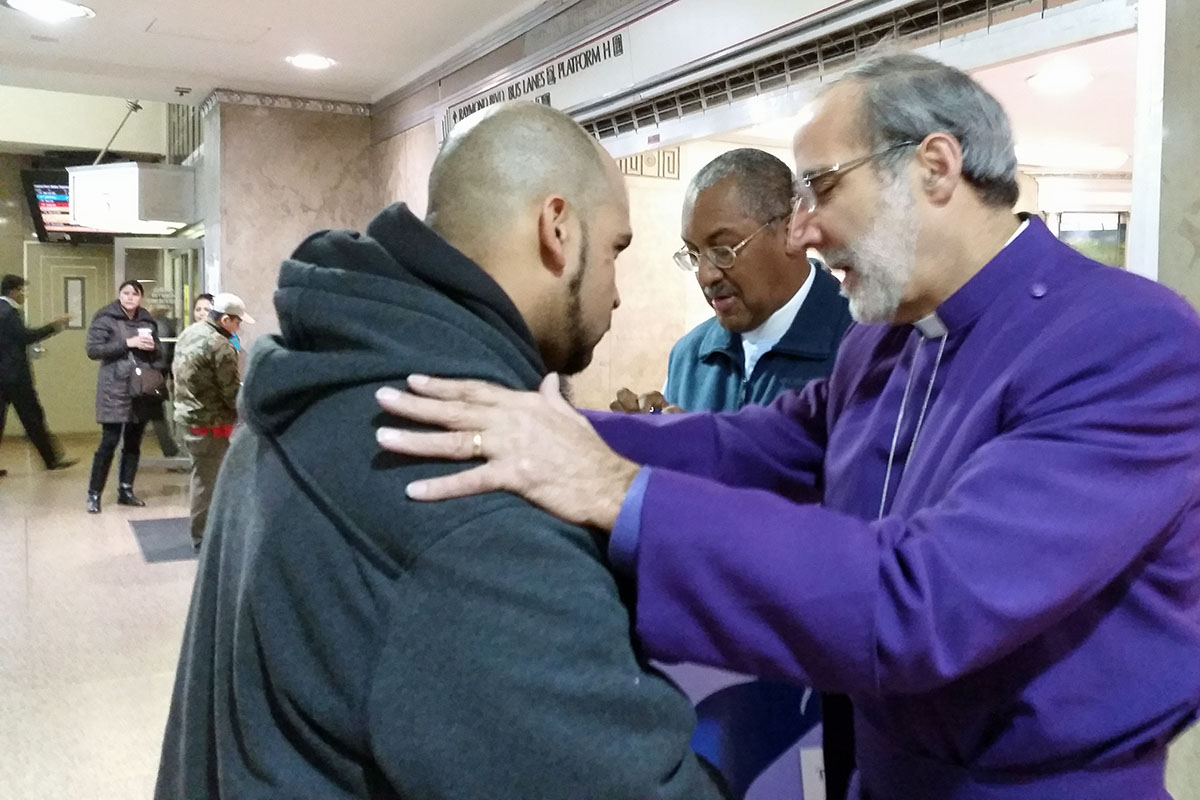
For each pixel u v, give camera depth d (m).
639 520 0.81
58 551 4.88
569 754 0.67
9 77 5.34
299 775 0.73
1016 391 0.89
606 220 0.89
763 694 1.26
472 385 0.76
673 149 4.21
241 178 5.62
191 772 0.86
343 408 0.76
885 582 0.80
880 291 1.01
